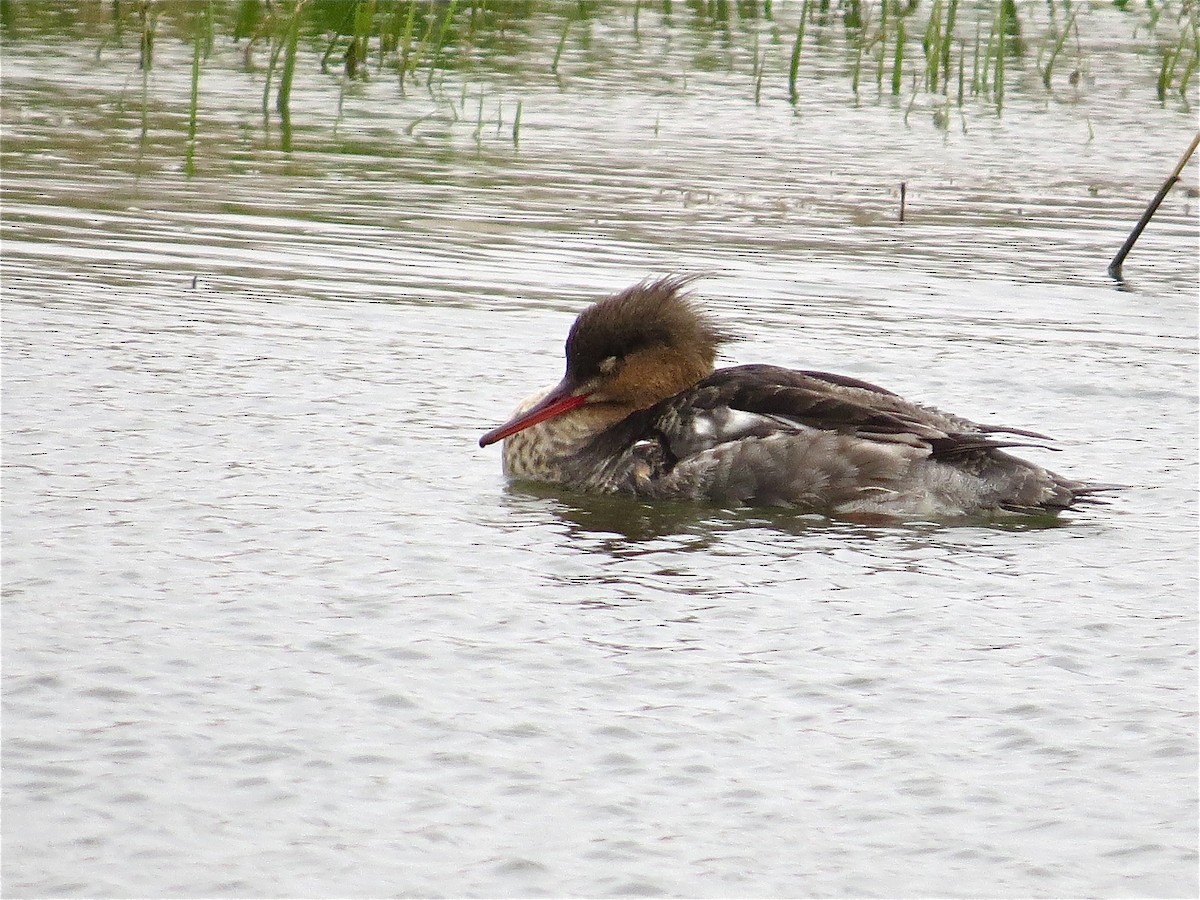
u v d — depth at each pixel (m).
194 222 20.69
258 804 8.13
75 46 30.75
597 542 12.05
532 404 14.19
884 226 21.56
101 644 9.80
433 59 31.06
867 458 13.04
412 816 8.07
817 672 9.72
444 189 22.61
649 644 10.06
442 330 17.11
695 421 13.50
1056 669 9.84
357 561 11.32
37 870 7.54
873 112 28.20
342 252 19.70
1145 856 7.85
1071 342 17.25
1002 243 20.97
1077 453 14.16
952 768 8.62
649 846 7.86
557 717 9.06
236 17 33.56
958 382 15.93
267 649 9.82
